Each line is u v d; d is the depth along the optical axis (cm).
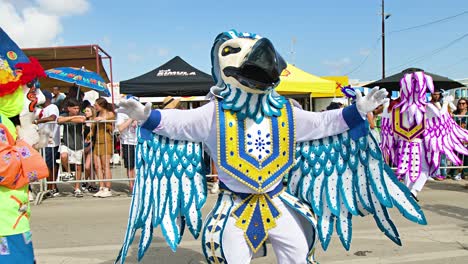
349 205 283
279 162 266
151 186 275
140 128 255
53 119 725
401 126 632
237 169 258
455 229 517
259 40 254
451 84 996
